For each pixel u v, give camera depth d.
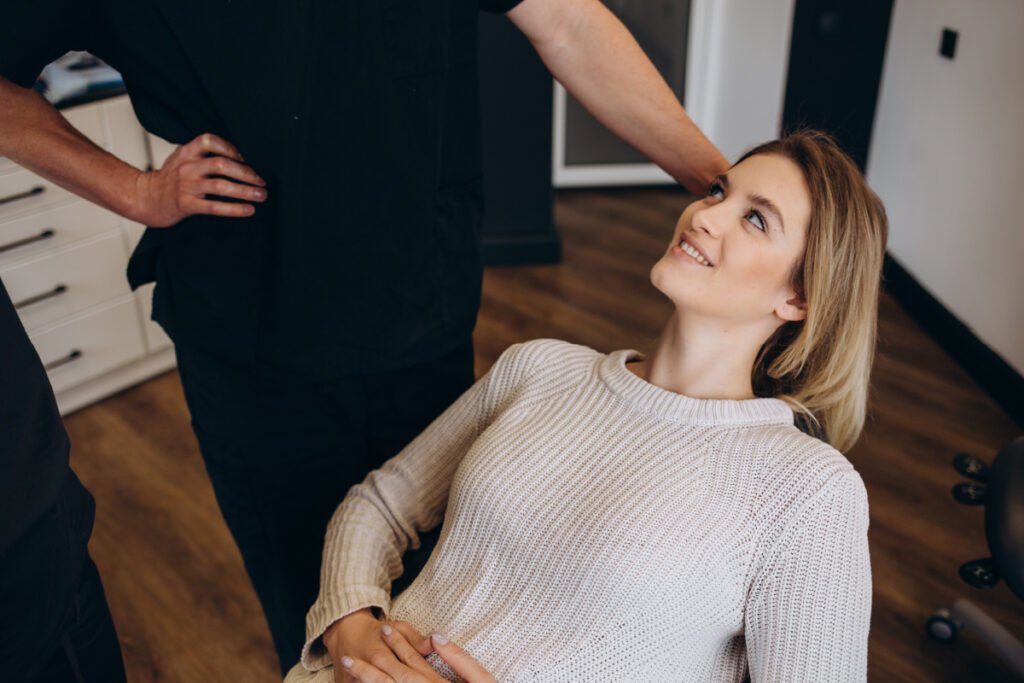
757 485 1.16
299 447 1.46
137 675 2.09
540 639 1.18
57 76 2.68
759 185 1.19
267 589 1.66
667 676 1.18
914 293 3.61
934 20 3.44
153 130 1.27
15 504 0.95
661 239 4.29
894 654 2.13
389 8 1.18
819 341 1.23
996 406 3.05
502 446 1.27
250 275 1.31
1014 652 2.03
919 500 2.61
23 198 2.62
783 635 1.13
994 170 3.08
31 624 1.00
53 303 2.78
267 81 1.17
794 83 4.08
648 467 1.19
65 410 2.97
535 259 4.02
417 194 1.30
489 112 3.78
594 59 1.43
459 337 1.44
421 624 1.26
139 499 2.63
